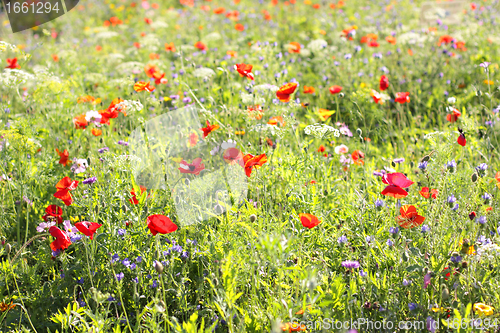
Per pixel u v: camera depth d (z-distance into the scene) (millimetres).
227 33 10023
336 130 3230
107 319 2352
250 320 2303
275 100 4738
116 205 3070
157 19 11430
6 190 3730
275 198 3258
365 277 2629
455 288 2340
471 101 5703
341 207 3256
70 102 5168
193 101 5418
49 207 3047
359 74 6223
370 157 4660
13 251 3266
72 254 3223
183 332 2115
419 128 5465
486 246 2502
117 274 2721
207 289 2707
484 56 6398
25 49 9883
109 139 4523
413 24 9500
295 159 3260
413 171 4008
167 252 2738
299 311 2178
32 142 3676
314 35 9312
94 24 12656
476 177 2736
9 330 2531
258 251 2586
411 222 2584
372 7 11406
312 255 2926
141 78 6551
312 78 6723
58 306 2750
